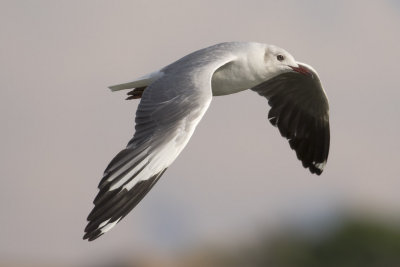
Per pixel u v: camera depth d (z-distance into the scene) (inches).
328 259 974.4
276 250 940.6
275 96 621.6
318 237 973.8
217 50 542.0
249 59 557.6
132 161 439.8
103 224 423.8
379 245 979.9
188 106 464.8
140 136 455.2
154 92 484.4
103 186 430.9
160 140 449.1
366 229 991.6
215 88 565.3
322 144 622.2
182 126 454.9
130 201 430.6
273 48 572.4
